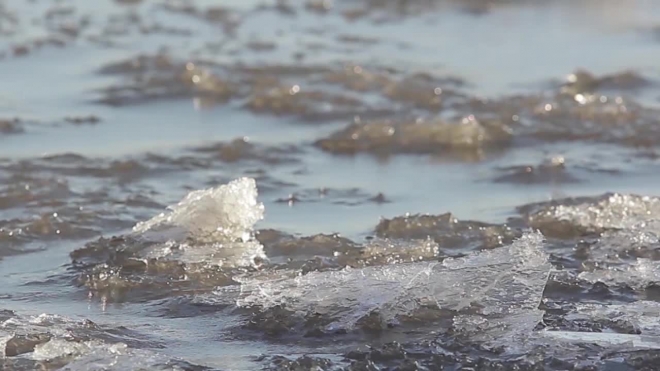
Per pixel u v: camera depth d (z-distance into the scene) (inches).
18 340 629.6
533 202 906.1
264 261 769.6
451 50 1489.9
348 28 1620.3
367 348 619.5
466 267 697.0
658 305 679.7
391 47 1497.3
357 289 682.2
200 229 811.4
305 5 1760.6
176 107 1208.8
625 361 601.0
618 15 1729.8
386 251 776.9
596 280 723.4
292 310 671.8
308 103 1203.2
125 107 1206.9
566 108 1171.3
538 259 703.1
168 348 633.6
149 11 1690.5
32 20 1610.5
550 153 1053.2
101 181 953.5
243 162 1021.2
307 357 604.7
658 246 784.3
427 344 625.6
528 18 1717.5
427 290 677.3
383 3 1795.0
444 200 922.7
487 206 902.4
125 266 758.5
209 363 610.5
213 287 723.4
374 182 973.2
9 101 1216.2
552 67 1400.1
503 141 1087.0
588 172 990.4
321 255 781.3
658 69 1384.1
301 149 1064.8
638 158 1032.8
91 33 1537.9
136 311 690.2
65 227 837.8
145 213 877.2
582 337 634.8
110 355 606.5
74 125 1130.7
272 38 1525.6
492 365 594.6
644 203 858.8
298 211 890.1
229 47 1462.8
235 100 1232.8
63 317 667.4
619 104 1177.4
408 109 1189.1
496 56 1459.2
